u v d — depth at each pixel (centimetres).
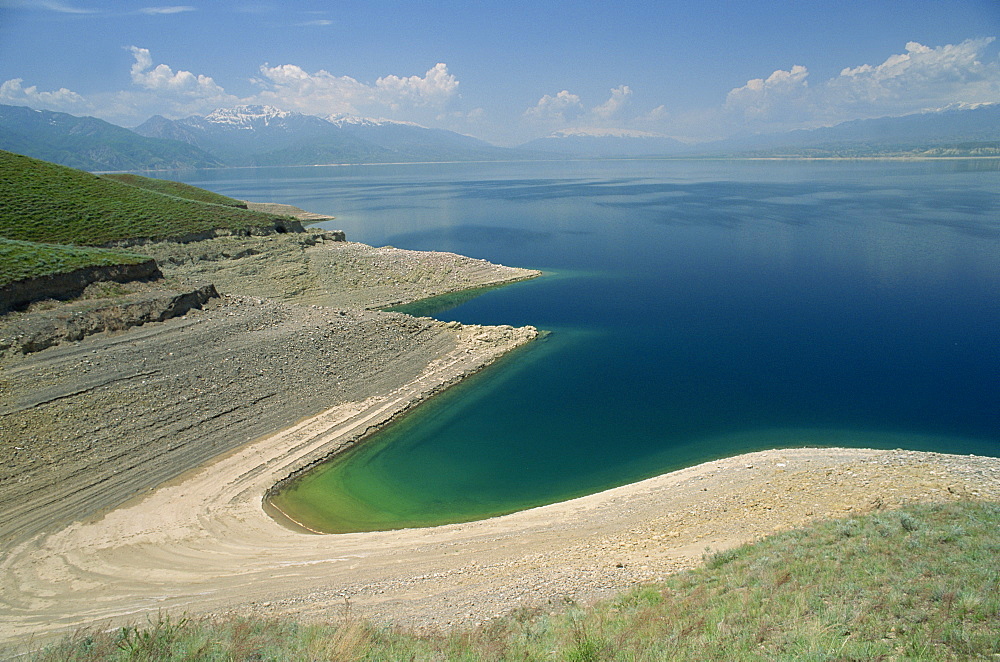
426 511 2866
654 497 2661
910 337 5272
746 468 2880
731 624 1271
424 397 4156
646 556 1975
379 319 4972
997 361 4625
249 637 1437
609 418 3838
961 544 1474
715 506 2381
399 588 1936
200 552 2428
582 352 5119
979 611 1127
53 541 2514
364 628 1494
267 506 2903
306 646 1358
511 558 2142
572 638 1305
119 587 2147
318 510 2895
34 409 3147
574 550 2144
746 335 5475
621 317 6175
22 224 6525
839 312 6109
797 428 3603
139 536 2566
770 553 1686
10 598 2098
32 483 2814
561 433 3650
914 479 2358
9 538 2517
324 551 2400
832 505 2155
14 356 3478
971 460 2795
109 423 3231
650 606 1473
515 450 3456
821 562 1520
